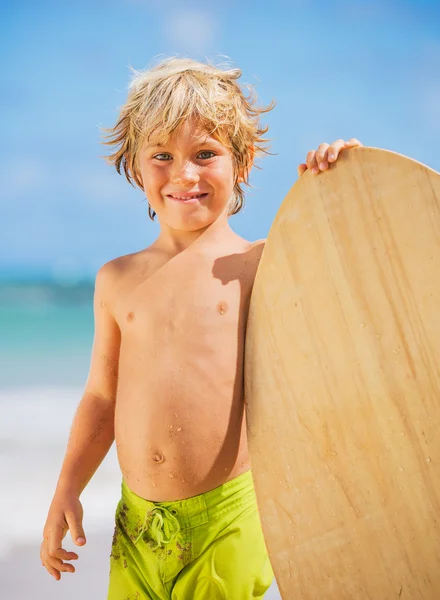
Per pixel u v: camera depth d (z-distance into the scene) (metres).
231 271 1.74
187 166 1.71
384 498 1.49
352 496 1.53
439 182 1.39
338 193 1.52
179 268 1.76
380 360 1.48
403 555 1.47
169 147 1.71
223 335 1.69
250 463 1.65
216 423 1.65
